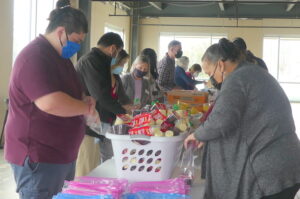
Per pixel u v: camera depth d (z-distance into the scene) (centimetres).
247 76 160
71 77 185
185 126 183
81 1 922
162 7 1345
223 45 169
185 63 609
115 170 198
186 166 205
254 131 159
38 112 170
